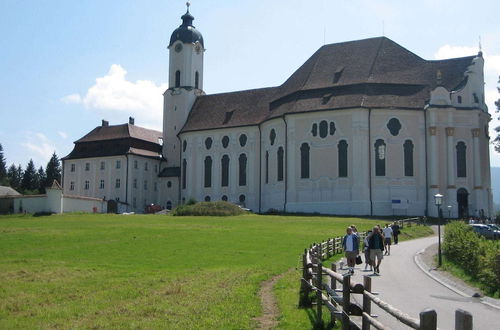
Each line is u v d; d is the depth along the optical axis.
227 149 87.94
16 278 22.08
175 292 18.66
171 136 100.31
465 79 73.00
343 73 76.81
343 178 70.50
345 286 11.68
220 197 87.25
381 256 25.78
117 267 25.89
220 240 39.50
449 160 69.69
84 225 52.25
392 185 69.56
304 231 47.00
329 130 72.25
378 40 80.25
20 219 61.81
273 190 78.06
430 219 66.06
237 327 13.55
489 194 74.12
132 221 57.72
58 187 73.38
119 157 99.50
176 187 97.94
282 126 77.38
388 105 70.56
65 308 16.06
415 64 76.69
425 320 7.14
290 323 14.02
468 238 26.92
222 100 96.25
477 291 20.48
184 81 99.75
